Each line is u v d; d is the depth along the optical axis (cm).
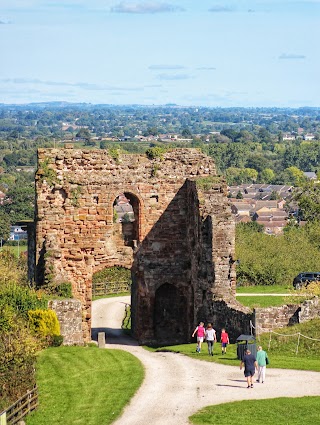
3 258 13550
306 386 7250
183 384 7519
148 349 10100
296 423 6347
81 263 10612
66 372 8206
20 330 8775
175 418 6556
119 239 10844
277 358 8275
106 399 7175
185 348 9344
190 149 10931
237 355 8494
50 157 10538
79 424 6588
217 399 6975
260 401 6856
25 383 7350
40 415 6894
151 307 10856
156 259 10844
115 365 8456
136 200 10794
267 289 12731
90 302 10669
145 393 7281
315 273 12556
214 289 9950
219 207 10144
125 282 14375
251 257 13388
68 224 10562
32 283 10844
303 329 8794
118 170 10706
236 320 9369
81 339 9762
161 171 10831
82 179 10588
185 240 10888
